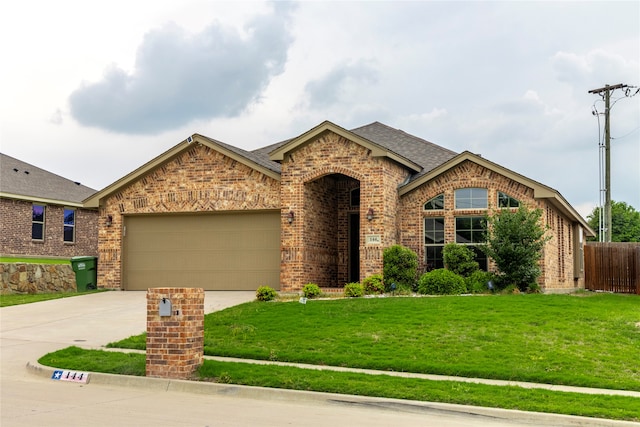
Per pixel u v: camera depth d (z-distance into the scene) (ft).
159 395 35.45
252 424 28.81
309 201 77.87
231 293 77.00
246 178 80.43
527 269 70.54
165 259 83.82
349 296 69.21
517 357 43.04
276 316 56.34
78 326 56.80
